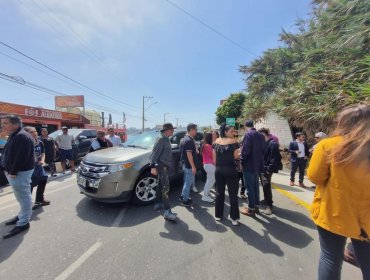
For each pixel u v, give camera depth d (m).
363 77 6.48
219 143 4.22
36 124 14.30
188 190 5.15
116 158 4.75
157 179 4.98
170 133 4.43
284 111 9.56
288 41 14.44
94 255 3.16
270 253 3.26
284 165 10.47
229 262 3.04
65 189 6.44
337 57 7.54
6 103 12.18
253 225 4.17
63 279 2.69
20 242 3.50
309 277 2.76
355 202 1.79
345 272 2.83
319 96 7.63
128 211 4.72
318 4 10.06
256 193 4.72
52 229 3.91
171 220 4.27
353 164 1.69
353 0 7.50
